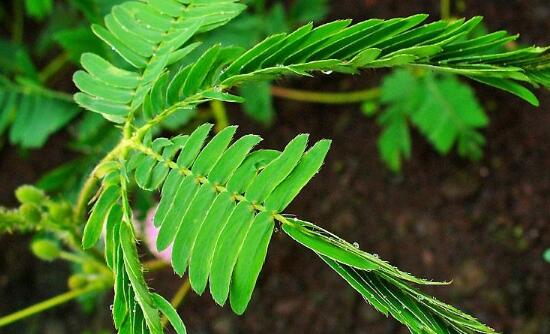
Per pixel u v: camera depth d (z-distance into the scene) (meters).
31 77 0.29
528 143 0.30
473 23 0.17
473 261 0.30
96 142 0.29
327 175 0.32
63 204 0.23
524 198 0.30
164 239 0.17
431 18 0.32
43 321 0.35
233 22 0.29
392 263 0.31
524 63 0.17
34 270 0.36
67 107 0.30
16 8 0.38
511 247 0.30
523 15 0.31
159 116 0.19
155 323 0.16
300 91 0.33
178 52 0.19
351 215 0.32
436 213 0.31
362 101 0.33
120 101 0.19
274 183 0.16
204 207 0.17
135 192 0.27
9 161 0.37
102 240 0.26
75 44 0.26
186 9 0.20
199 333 0.32
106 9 0.26
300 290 0.32
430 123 0.29
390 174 0.32
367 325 0.31
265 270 0.32
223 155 0.17
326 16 0.33
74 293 0.26
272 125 0.33
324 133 0.33
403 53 0.17
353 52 0.17
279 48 0.18
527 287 0.29
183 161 0.18
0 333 0.35
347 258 0.16
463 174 0.31
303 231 0.16
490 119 0.31
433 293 0.30
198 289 0.17
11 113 0.30
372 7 0.33
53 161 0.37
